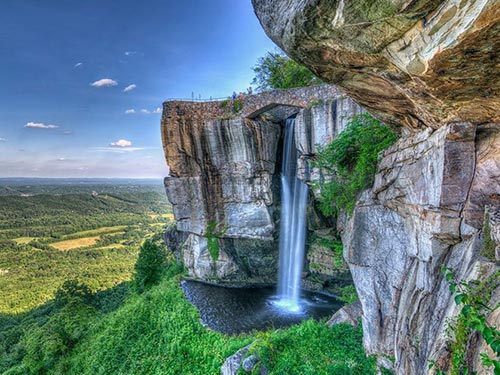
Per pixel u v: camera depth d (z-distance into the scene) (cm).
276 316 1719
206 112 2148
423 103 461
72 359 1703
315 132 1670
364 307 869
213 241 2272
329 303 1912
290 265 2161
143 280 2527
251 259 2286
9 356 2175
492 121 445
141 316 1714
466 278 412
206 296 2027
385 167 766
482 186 449
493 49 286
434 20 279
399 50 345
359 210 899
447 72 339
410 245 648
